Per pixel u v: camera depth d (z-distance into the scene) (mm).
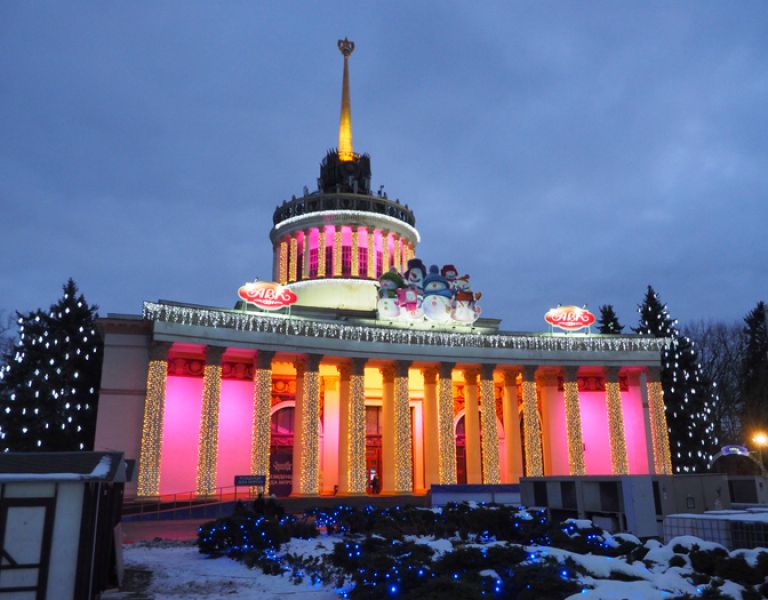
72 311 44531
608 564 10336
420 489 47031
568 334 48562
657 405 47375
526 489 23094
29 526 10234
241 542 18594
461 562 10961
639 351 48250
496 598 9594
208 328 38938
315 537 21250
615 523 18016
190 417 40156
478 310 48844
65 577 10242
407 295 46625
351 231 55156
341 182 59938
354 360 42625
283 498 37031
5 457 11078
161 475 38438
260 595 13102
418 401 49250
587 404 49969
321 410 45781
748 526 11805
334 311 47875
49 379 40844
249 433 41688
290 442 44438
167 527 28234
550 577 9258
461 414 49562
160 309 37812
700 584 9719
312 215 55688
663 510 17203
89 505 10648
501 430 49812
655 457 46625
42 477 10234
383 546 13859
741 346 65375
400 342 43906
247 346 39750
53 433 40125
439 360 44531
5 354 46344
